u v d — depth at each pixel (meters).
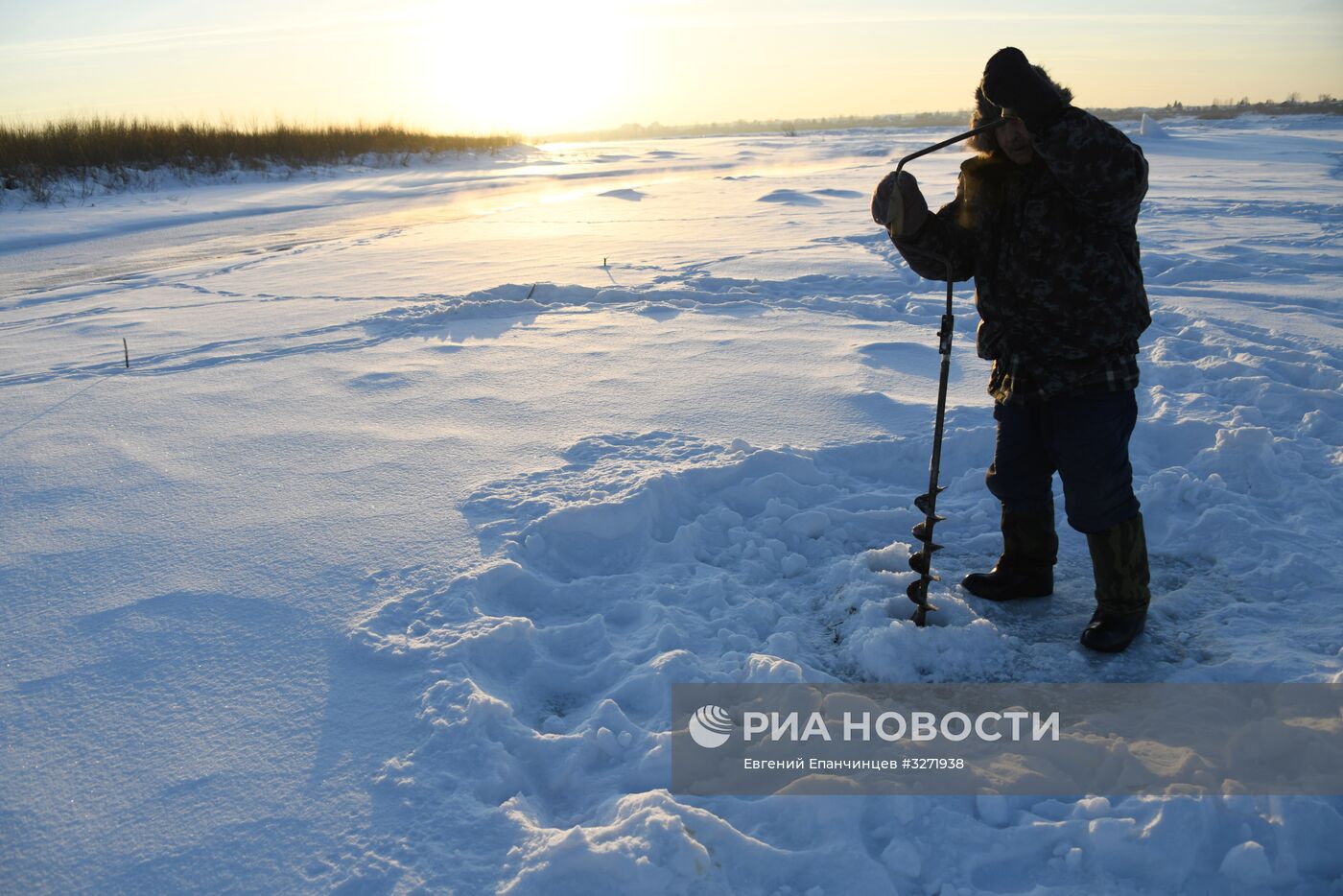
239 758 2.55
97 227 19.56
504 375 6.11
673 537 3.90
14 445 5.14
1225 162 25.06
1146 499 4.02
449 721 2.63
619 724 2.68
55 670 2.98
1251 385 5.26
